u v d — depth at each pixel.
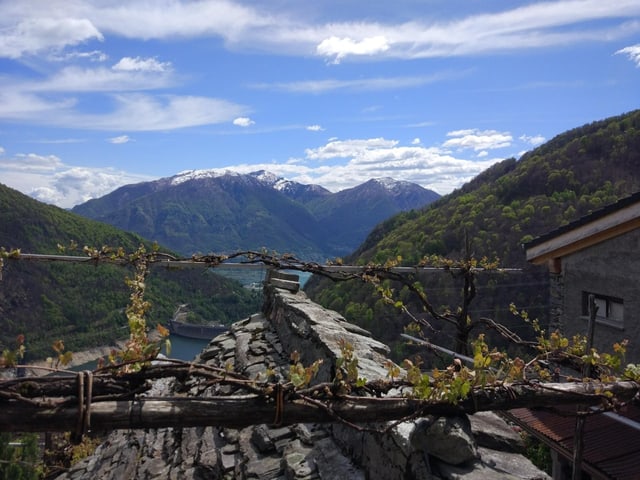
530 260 8.77
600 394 3.10
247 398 2.47
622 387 3.25
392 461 2.83
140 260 6.38
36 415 2.16
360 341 4.60
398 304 7.18
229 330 8.07
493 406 2.87
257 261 6.88
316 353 4.65
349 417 2.62
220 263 6.73
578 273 7.97
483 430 3.01
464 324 7.16
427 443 2.62
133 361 2.32
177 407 2.36
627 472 5.91
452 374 2.80
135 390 2.35
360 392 3.11
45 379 2.23
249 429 4.46
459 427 2.68
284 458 3.67
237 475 3.89
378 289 7.09
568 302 8.16
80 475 5.74
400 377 3.44
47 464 8.49
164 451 5.21
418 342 6.14
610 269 7.39
